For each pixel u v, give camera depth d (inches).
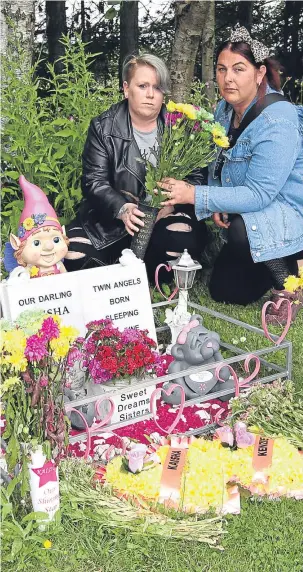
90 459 59.4
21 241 73.5
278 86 87.7
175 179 81.7
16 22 113.9
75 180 100.2
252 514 53.1
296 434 61.5
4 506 50.5
